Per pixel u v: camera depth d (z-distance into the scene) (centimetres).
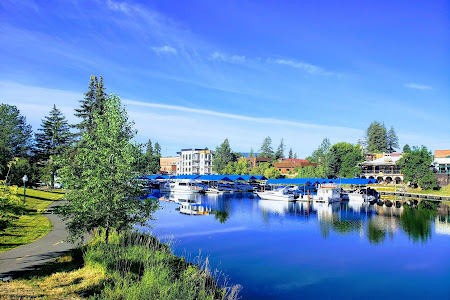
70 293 1106
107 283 1205
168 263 1656
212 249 2528
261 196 6919
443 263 2253
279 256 2375
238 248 2580
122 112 1705
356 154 10200
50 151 6228
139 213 1670
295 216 4450
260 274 1962
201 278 1536
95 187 1514
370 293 1719
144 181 1722
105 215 1572
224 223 3766
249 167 12225
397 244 2838
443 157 10875
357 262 2266
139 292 1119
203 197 7325
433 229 3578
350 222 4000
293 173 12512
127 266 1442
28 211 2869
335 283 1852
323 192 6550
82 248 1619
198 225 3588
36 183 5597
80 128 4912
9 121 6881
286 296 1645
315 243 2828
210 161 14700
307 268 2114
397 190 8744
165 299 1118
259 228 3488
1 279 1201
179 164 15425
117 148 1587
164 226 3494
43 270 1337
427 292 1739
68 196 1543
